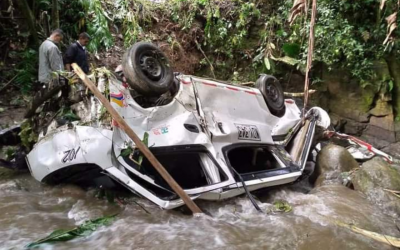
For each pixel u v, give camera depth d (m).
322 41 9.23
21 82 7.74
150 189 4.09
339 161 5.84
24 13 7.96
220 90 5.23
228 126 4.92
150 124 4.29
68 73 4.31
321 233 3.85
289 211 4.47
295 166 5.44
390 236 3.96
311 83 9.59
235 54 10.20
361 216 4.43
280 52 10.04
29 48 8.48
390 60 9.25
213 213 4.24
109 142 3.91
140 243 3.44
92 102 4.16
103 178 4.21
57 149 4.11
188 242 3.52
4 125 6.47
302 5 5.83
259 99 5.95
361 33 9.36
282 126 6.08
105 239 3.48
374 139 9.16
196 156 4.61
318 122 6.67
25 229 3.57
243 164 5.75
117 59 9.34
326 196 4.98
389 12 9.05
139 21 10.03
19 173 5.04
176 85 4.87
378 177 5.20
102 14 8.72
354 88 9.38
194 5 10.19
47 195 4.40
